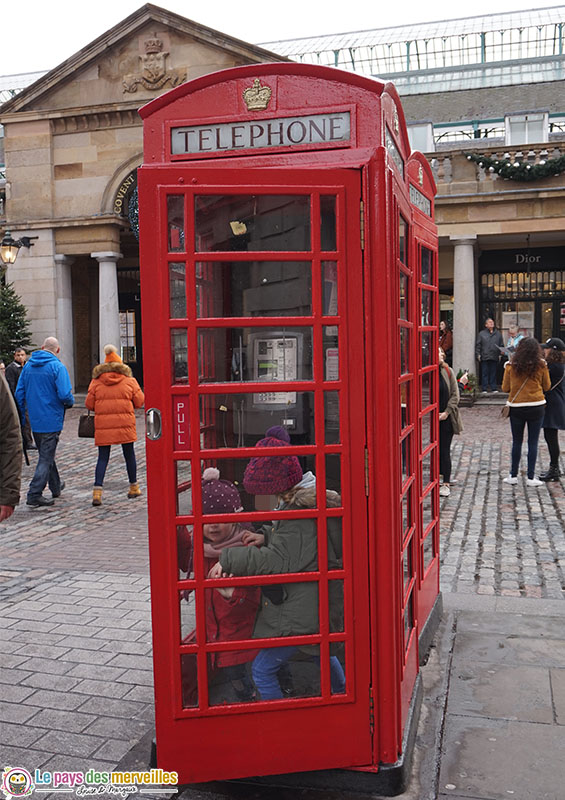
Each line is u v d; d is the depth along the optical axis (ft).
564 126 92.02
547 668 14.01
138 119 72.84
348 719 10.45
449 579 20.02
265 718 10.41
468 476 34.68
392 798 10.24
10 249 56.08
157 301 9.98
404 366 12.56
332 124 10.16
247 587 10.44
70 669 14.38
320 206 9.99
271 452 10.12
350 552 10.31
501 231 64.59
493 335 66.18
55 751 11.46
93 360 92.99
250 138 10.38
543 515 27.09
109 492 33.35
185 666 10.41
